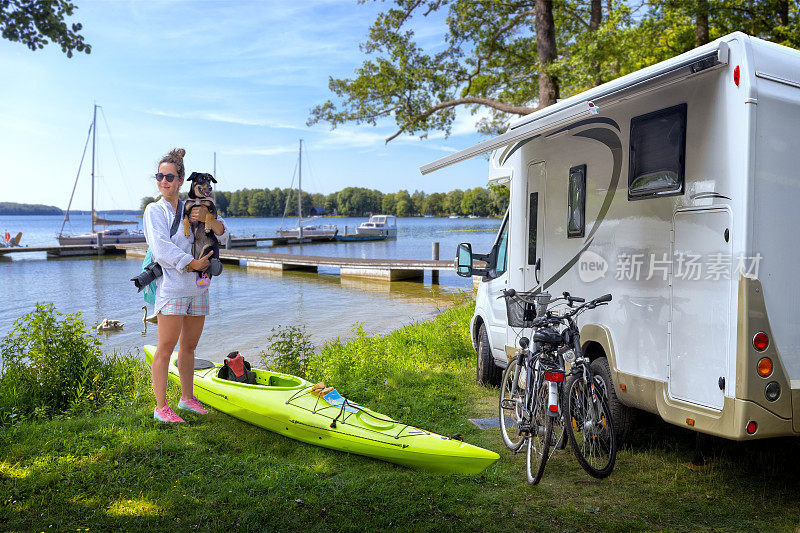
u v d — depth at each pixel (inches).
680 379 175.5
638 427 220.5
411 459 192.1
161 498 166.1
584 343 225.5
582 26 653.3
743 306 155.1
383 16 621.9
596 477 182.2
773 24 584.1
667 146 183.2
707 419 165.5
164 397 233.1
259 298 896.9
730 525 157.2
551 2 530.0
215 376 260.8
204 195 224.7
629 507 167.8
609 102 204.2
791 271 160.4
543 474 192.7
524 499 173.0
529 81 658.2
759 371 156.0
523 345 204.1
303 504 164.7
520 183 279.0
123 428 223.0
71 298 885.2
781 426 158.7
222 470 187.9
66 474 180.1
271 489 173.5
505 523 157.2
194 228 227.1
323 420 212.7
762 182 157.2
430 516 159.9
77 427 222.7
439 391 303.4
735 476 187.5
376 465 199.2
